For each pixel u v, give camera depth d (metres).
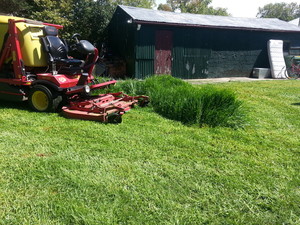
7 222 2.12
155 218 2.23
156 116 5.25
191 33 12.20
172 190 2.63
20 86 5.43
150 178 2.81
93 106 4.82
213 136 4.29
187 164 3.20
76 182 2.67
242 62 13.84
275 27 14.28
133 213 2.26
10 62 5.54
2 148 3.44
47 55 5.36
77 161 3.14
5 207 2.30
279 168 3.23
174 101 5.45
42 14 12.62
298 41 15.16
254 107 6.53
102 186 2.63
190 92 5.65
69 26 13.77
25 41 5.22
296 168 3.25
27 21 5.24
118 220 2.18
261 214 2.35
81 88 5.18
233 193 2.63
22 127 4.27
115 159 3.23
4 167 2.95
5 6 11.90
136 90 6.55
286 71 14.09
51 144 3.62
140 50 11.10
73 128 4.29
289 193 2.67
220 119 4.83
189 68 12.49
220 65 13.27
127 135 4.07
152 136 4.07
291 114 6.00
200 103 5.00
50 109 5.22
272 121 5.38
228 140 4.12
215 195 2.58
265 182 2.86
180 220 2.21
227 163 3.29
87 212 2.25
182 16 13.32
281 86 10.06
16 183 2.64
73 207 2.31
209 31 12.62
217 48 12.99
